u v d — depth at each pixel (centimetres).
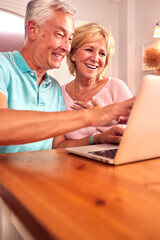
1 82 93
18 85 107
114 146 78
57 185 37
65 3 106
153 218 25
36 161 57
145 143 54
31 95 112
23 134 54
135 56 424
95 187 36
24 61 109
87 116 58
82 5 388
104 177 42
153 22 386
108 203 29
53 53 109
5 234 54
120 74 438
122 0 420
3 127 53
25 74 109
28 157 63
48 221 23
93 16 401
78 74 153
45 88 122
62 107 136
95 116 59
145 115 50
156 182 39
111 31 424
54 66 112
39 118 56
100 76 159
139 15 411
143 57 369
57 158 61
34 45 107
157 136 56
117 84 157
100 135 100
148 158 58
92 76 147
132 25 419
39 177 42
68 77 357
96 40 142
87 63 145
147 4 395
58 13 104
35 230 24
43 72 119
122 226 22
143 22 405
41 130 55
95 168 50
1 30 505
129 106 58
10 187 35
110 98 155
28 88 110
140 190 35
